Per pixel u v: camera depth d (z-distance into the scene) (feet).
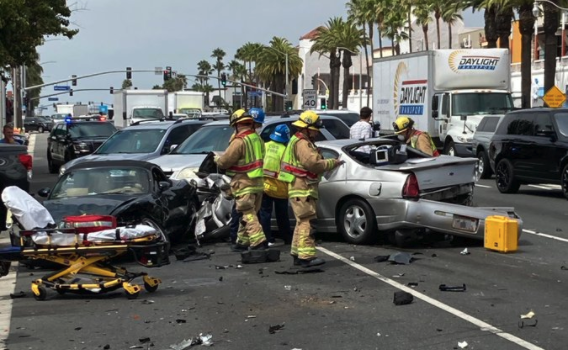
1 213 39.65
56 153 90.58
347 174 35.70
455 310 23.68
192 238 39.96
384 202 34.27
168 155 50.06
